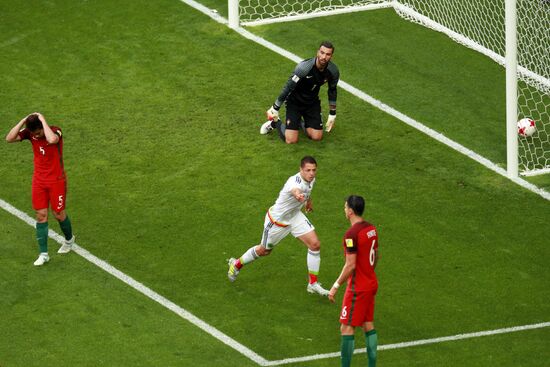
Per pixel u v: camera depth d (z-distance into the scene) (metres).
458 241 53.50
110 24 70.75
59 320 46.47
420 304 48.91
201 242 52.41
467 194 57.28
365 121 62.75
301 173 47.25
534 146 62.44
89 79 65.38
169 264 50.84
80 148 59.19
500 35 72.06
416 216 55.16
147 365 43.81
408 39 71.19
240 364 44.31
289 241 53.09
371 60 68.69
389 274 50.88
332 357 45.09
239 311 47.91
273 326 46.97
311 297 49.09
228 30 70.44
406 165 59.19
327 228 53.94
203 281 49.78
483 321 47.88
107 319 46.69
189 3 73.31
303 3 74.69
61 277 49.41
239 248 52.03
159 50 68.25
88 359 44.03
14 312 46.84
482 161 60.19
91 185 56.31
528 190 58.12
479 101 65.69
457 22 73.25
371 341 43.16
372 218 54.72
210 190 56.16
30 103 62.84
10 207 54.31
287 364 44.50
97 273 49.88
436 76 67.69
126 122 61.44
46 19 71.19
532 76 68.25
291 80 57.81
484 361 45.03
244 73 66.31
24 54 67.69
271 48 68.81
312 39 70.25
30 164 57.81
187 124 61.44
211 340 45.81
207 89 64.69
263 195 55.84
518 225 55.09
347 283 47.34
